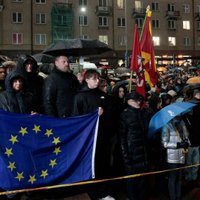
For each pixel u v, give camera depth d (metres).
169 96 7.34
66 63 5.15
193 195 5.65
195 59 42.22
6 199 5.04
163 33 50.84
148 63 7.03
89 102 4.94
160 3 50.72
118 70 17.78
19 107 4.93
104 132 5.12
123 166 5.22
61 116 5.05
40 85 5.42
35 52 45.25
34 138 4.64
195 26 52.28
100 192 5.25
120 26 49.00
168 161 5.14
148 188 5.80
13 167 4.53
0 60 11.71
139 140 4.93
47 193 5.36
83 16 47.66
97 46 6.30
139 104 5.03
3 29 44.03
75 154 4.79
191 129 5.95
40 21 45.53
